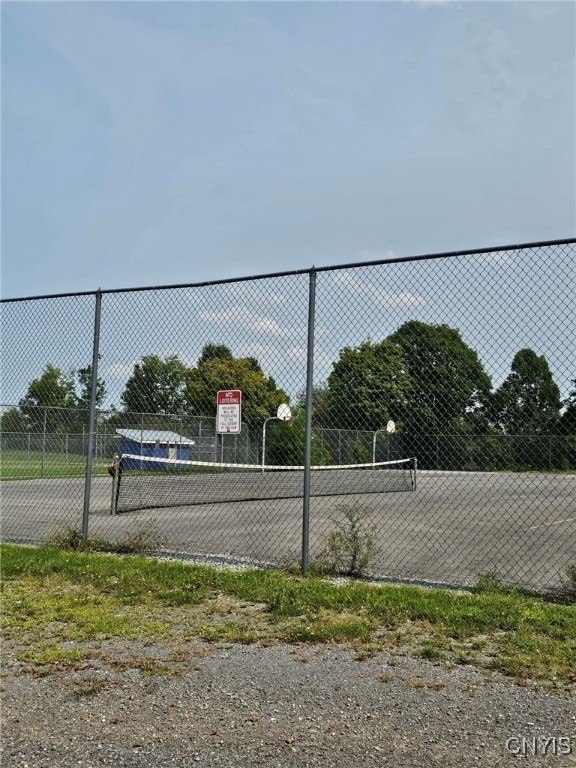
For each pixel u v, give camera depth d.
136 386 10.18
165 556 8.09
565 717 3.52
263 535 10.27
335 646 4.73
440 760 3.07
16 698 3.84
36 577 6.84
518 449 9.34
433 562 8.06
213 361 9.55
